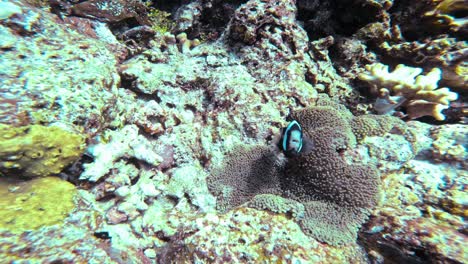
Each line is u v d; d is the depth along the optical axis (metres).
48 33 2.19
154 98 2.89
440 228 1.78
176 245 1.90
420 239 1.71
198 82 3.09
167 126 2.71
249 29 3.11
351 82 3.17
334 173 2.17
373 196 2.08
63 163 1.76
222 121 2.72
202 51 3.34
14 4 2.11
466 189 2.09
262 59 3.13
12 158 1.55
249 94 2.81
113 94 2.26
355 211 2.04
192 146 2.69
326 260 1.76
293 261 1.70
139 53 3.11
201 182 2.49
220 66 3.21
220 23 4.16
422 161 2.37
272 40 3.12
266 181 2.42
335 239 1.90
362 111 2.97
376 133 2.41
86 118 1.94
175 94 2.93
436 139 2.41
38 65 1.91
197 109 2.95
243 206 2.12
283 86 2.91
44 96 1.78
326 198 2.16
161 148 2.58
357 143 2.38
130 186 2.21
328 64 3.29
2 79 1.72
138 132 2.54
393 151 2.28
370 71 2.93
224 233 1.86
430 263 1.65
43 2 2.88
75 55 2.17
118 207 2.03
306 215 2.05
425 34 3.06
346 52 3.35
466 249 1.62
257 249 1.77
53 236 1.45
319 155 2.26
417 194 2.14
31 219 1.45
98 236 1.73
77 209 1.68
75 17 2.98
